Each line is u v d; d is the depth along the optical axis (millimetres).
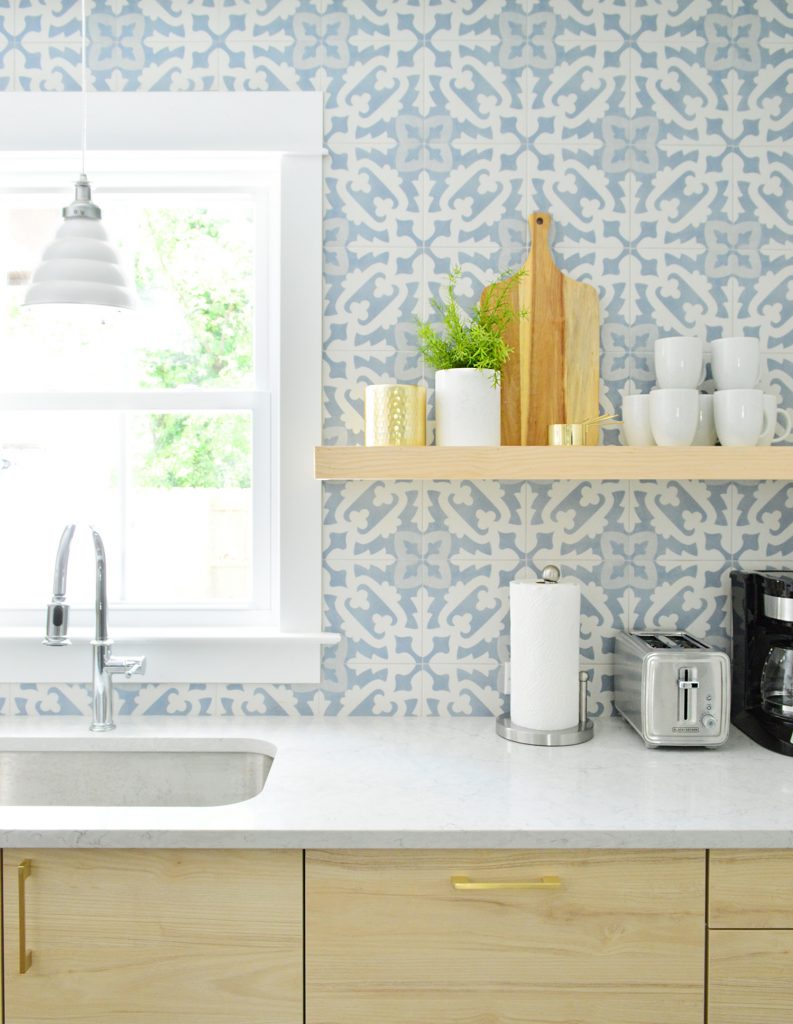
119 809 1153
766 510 1629
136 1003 1112
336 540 1630
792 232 1620
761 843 1092
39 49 1617
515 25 1615
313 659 1624
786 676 1472
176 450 1795
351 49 1615
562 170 1617
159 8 1612
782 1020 1111
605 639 1629
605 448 1430
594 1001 1114
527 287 1612
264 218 1719
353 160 1618
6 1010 1108
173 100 1605
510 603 1513
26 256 1784
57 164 1674
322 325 1620
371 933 1108
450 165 1618
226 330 1794
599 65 1615
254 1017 1112
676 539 1628
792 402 1618
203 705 1640
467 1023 1113
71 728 1548
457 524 1628
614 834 1087
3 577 1782
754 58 1617
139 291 1783
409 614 1634
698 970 1111
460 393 1458
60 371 1779
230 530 1796
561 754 1402
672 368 1492
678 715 1389
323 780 1274
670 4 1613
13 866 1098
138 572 1796
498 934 1111
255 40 1615
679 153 1618
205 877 1104
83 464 1786
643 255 1619
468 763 1355
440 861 1107
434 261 1621
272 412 1715
